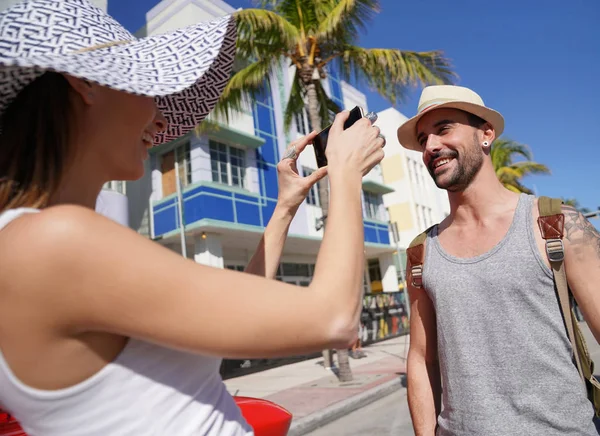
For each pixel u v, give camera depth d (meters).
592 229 1.43
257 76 10.22
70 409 0.64
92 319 0.62
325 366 11.40
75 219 0.63
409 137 1.94
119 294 0.61
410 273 1.83
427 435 1.68
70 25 0.79
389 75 10.05
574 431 1.35
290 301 0.68
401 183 27.38
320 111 11.97
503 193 1.70
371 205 22.25
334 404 7.04
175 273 0.64
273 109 17.20
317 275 0.75
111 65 0.75
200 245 14.18
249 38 9.64
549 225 1.47
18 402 0.64
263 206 15.45
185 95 1.23
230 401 0.87
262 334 0.65
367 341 16.14
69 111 0.77
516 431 1.40
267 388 9.28
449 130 1.72
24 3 0.78
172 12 15.37
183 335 0.64
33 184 0.72
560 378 1.40
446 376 1.60
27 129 0.76
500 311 1.50
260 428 1.13
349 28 9.55
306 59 10.06
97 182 0.81
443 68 9.75
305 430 6.05
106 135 0.80
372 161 0.92
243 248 17.00
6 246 0.62
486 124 1.75
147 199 15.14
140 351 0.70
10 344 0.61
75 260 0.61
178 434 0.71
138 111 0.84
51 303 0.60
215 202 13.73
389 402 7.33
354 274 0.76
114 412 0.67
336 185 0.86
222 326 0.64
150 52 0.85
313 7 10.05
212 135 14.28
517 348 1.46
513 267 1.50
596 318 1.39
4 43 0.74
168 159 14.80
